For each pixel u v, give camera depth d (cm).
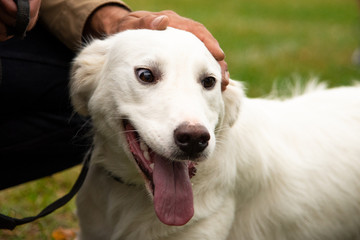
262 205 368
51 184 518
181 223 281
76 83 332
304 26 1512
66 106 383
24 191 497
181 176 292
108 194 343
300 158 382
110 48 324
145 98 292
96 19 363
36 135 377
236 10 1806
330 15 1773
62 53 381
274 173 367
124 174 327
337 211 382
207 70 300
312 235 377
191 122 269
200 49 302
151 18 322
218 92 311
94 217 356
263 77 849
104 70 318
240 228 368
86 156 353
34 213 466
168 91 286
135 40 304
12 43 359
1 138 365
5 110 362
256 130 363
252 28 1406
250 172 352
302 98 429
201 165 322
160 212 281
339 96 429
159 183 287
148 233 331
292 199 369
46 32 382
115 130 311
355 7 1969
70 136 391
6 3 275
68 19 364
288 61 995
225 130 334
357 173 390
